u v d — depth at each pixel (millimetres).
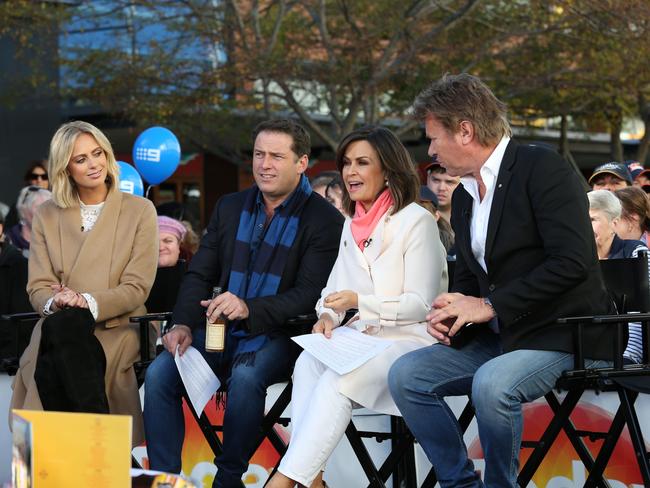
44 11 14422
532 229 3717
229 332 4484
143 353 4676
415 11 13945
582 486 4383
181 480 2607
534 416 4461
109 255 4633
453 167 3844
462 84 3807
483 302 3701
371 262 4258
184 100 14039
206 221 21766
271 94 14164
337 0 14047
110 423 2455
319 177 7016
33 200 6918
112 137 18125
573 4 13445
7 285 5434
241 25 13688
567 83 14773
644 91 14875
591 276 3727
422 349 3902
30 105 15953
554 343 3660
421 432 3758
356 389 3900
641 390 3840
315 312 4453
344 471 4715
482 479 4551
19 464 2492
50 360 3789
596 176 6820
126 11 15031
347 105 15352
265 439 4820
